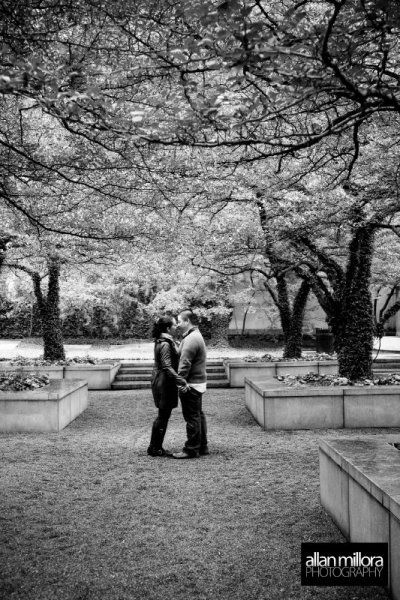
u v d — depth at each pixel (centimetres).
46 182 525
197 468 631
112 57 444
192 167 535
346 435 835
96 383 1494
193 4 296
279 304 1641
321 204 702
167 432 867
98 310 2778
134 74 397
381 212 661
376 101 317
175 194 624
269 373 1505
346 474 413
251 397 1046
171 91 394
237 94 343
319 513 473
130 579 351
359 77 357
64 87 370
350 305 995
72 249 970
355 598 326
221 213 961
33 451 725
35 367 1463
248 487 553
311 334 2766
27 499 512
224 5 264
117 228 766
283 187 679
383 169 589
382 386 909
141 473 609
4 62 317
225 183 697
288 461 662
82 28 444
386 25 293
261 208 876
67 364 1559
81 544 407
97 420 1005
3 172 508
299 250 955
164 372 688
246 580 350
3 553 390
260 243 932
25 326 3153
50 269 1443
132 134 354
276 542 411
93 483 567
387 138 592
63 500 510
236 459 676
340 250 1000
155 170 510
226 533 429
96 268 1389
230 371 1506
